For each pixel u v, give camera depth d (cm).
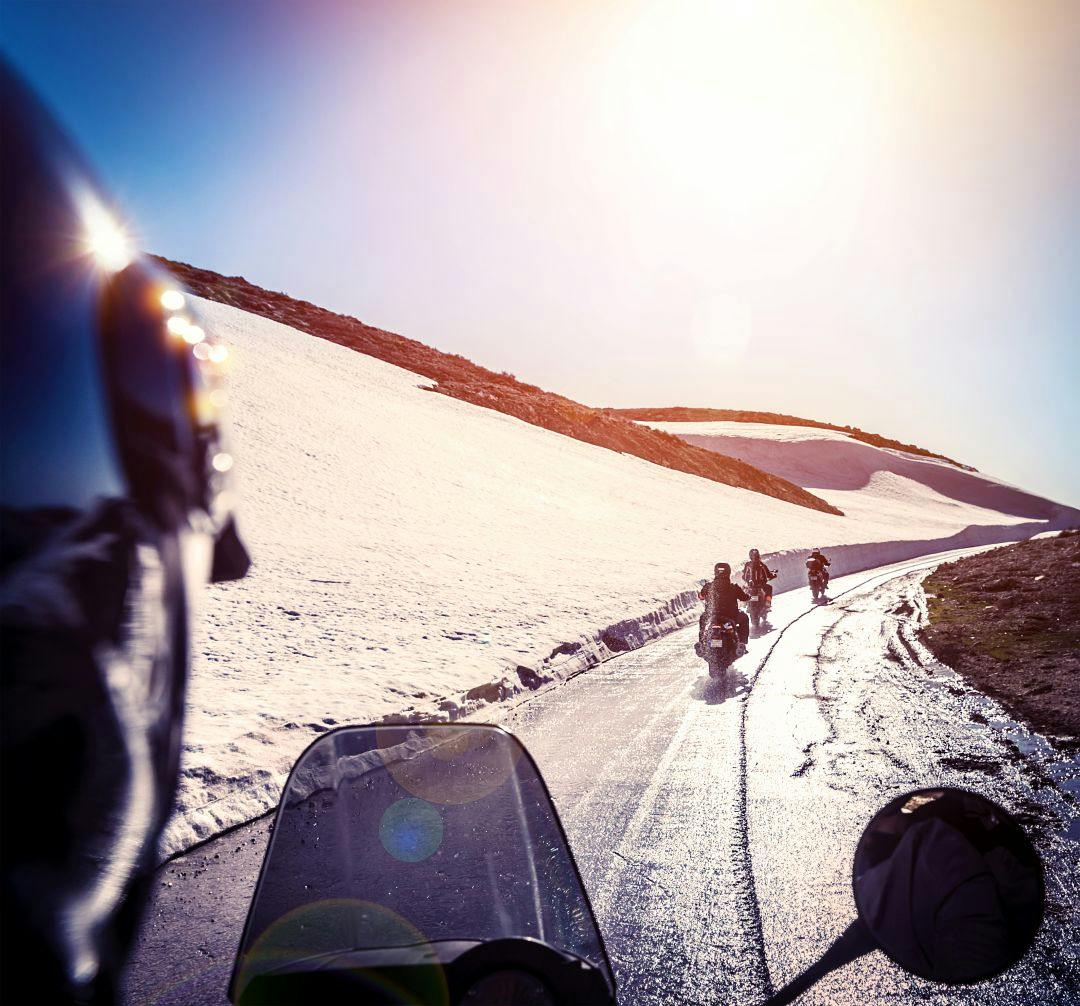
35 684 80
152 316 109
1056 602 1828
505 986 170
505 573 2398
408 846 248
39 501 83
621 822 629
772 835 597
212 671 1075
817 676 1270
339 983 180
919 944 182
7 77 95
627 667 1434
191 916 467
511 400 8075
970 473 16188
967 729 891
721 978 402
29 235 90
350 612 1606
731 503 6912
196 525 115
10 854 76
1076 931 444
